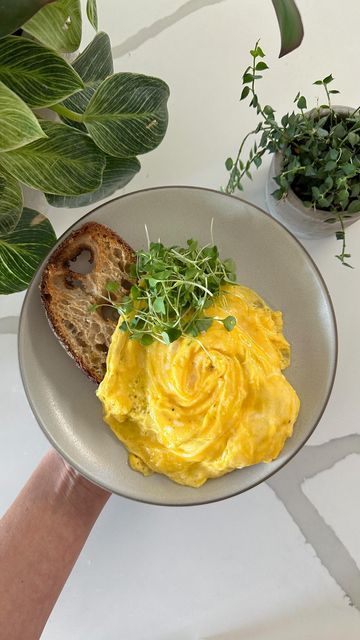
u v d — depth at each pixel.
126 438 0.37
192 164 0.42
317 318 0.38
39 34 0.27
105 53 0.31
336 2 0.42
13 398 0.41
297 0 0.42
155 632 0.41
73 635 0.41
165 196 0.38
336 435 0.41
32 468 0.41
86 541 0.41
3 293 0.32
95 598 0.41
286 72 0.42
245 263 0.39
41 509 0.39
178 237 0.39
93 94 0.31
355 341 0.41
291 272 0.39
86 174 0.30
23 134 0.24
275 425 0.35
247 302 0.38
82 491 0.40
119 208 0.38
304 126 0.34
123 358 0.36
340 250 0.42
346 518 0.41
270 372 0.36
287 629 0.41
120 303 0.38
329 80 0.34
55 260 0.37
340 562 0.41
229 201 0.38
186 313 0.36
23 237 0.33
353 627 0.40
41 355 0.37
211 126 0.42
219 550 0.41
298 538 0.41
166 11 0.42
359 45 0.42
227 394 0.35
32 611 0.37
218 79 0.42
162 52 0.42
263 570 0.41
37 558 0.38
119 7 0.42
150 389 0.36
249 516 0.41
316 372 0.38
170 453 0.36
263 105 0.42
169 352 0.36
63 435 0.37
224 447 0.36
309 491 0.41
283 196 0.35
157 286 0.35
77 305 0.38
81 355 0.37
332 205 0.34
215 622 0.41
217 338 0.36
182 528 0.41
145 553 0.41
